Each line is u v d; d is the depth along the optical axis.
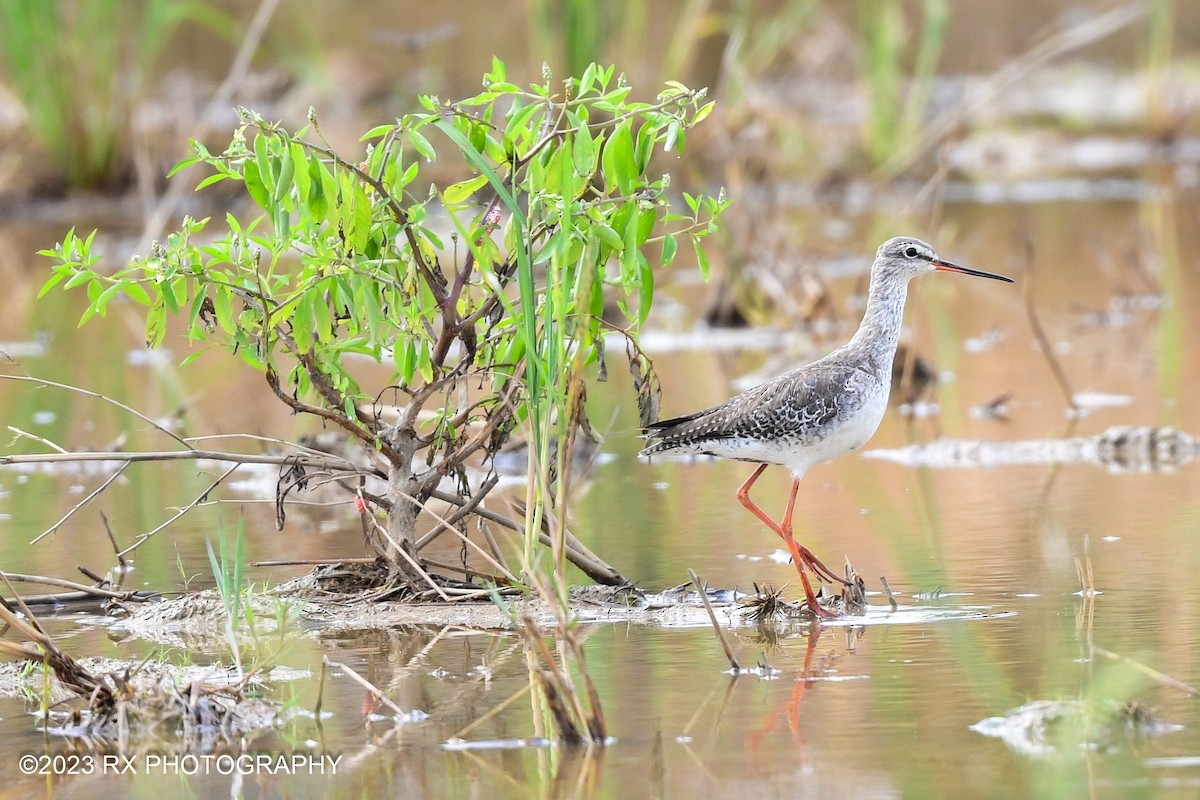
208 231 31.12
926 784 8.38
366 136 11.81
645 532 14.45
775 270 25.03
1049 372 21.30
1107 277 27.38
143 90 36.41
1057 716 9.15
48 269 30.11
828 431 12.80
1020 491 15.51
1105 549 13.19
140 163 32.66
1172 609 11.41
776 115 37.59
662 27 38.00
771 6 43.00
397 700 10.09
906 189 36.91
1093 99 44.47
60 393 21.28
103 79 35.19
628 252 11.69
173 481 17.00
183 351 24.38
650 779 8.61
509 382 11.94
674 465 17.62
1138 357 21.88
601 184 15.89
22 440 18.25
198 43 43.50
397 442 12.41
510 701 10.00
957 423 18.75
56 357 23.70
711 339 24.02
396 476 12.55
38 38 34.66
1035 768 8.54
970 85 42.56
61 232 32.81
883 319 13.41
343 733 9.54
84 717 9.94
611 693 10.07
